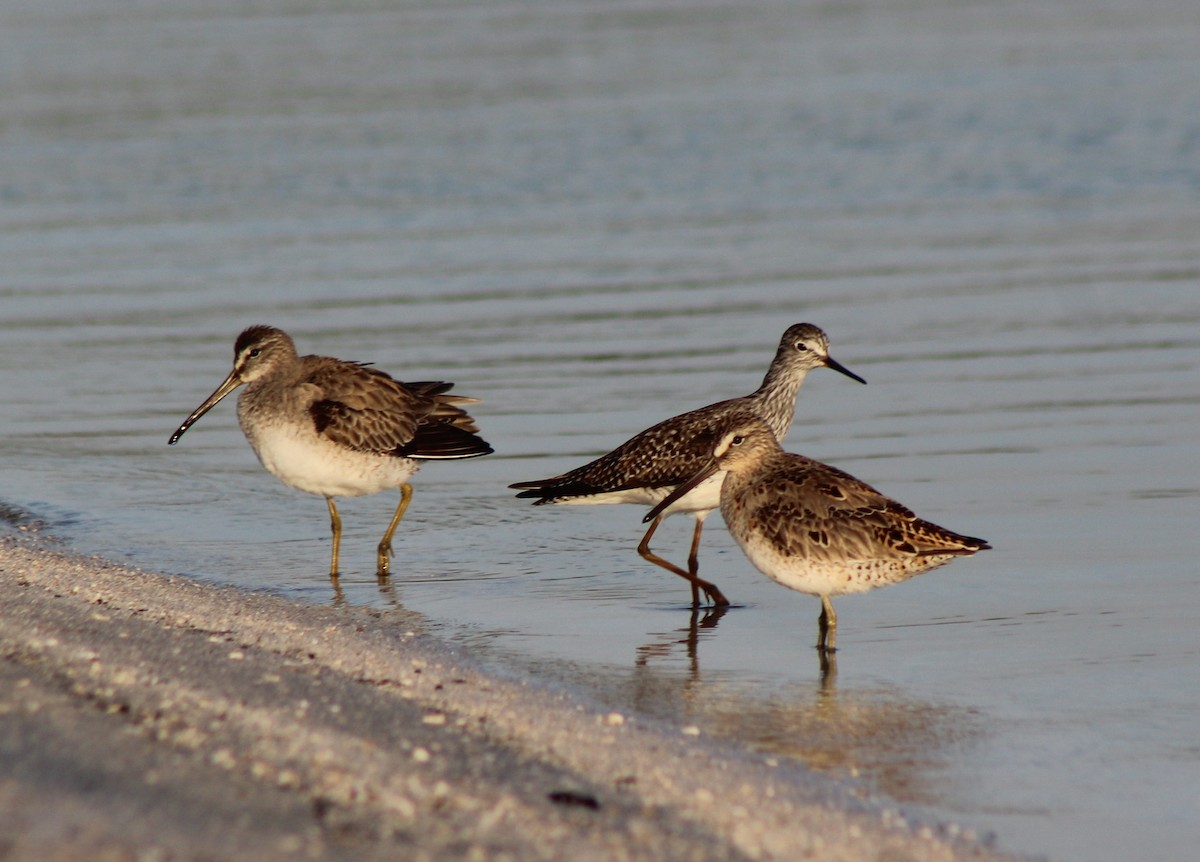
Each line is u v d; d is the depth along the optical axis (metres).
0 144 33.00
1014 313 22.50
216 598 12.61
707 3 51.81
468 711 10.04
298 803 7.91
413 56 42.38
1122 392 19.00
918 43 44.28
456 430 14.50
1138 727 10.29
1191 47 42.78
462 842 7.68
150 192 29.72
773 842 8.21
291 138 33.59
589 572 14.09
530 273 24.70
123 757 8.28
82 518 15.34
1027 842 8.61
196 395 19.55
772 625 12.62
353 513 15.90
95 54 42.03
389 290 23.80
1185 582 13.18
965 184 30.30
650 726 10.11
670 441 13.95
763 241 26.56
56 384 19.83
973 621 12.50
